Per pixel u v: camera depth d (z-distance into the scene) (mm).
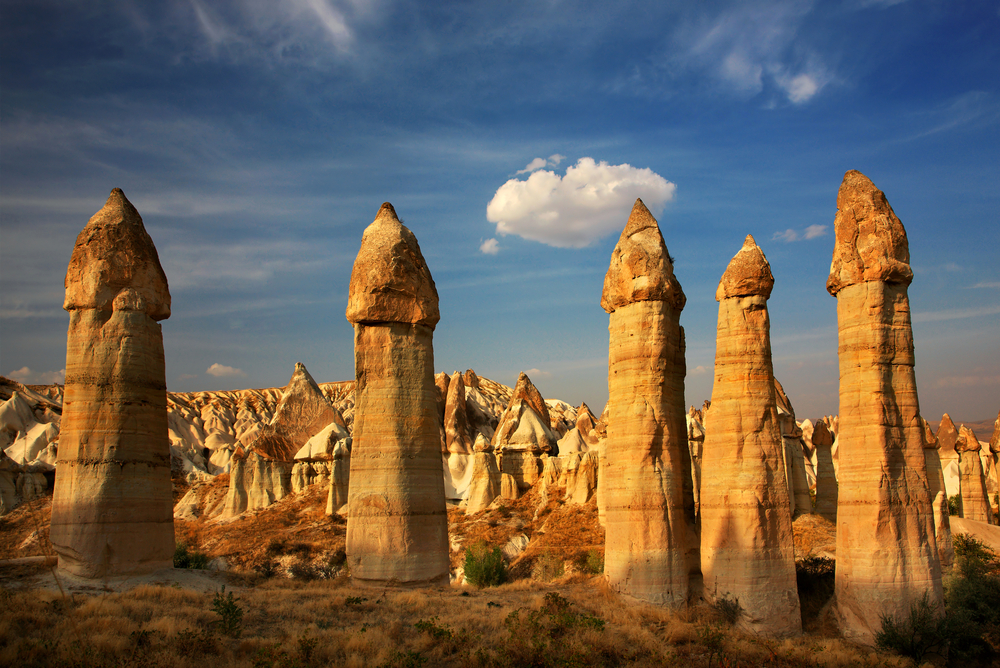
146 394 21766
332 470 55406
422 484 21969
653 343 21000
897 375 19156
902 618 17719
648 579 19828
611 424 21422
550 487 53250
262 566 44250
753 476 19250
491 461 58250
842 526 19141
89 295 21609
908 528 18312
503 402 120250
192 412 131500
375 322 22547
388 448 21797
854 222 20031
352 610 18766
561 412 114438
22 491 54344
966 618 18406
